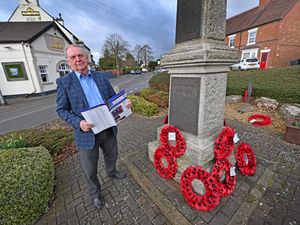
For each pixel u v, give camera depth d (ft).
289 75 19.60
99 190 6.77
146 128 15.15
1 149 8.58
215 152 6.70
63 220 6.12
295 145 10.20
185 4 6.63
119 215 6.15
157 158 7.68
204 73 6.13
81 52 5.55
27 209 5.79
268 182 7.15
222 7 6.46
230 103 20.47
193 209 5.89
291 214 5.77
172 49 7.34
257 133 12.27
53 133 13.21
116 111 6.37
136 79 82.07
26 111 27.76
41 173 6.48
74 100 5.55
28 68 41.60
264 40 50.75
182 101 7.36
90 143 5.75
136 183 7.75
